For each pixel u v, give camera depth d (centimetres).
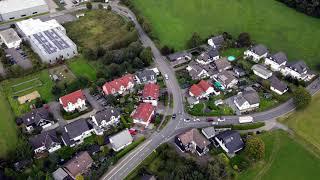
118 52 17538
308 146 13100
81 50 18600
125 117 14400
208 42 18938
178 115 14588
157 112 14738
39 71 17338
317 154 12794
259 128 13912
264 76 16338
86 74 17050
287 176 12038
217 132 13675
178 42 19375
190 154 12875
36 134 13800
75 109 14888
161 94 15650
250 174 12094
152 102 15050
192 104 15000
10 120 14612
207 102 15162
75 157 12419
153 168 12369
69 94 14812
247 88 15850
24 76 17050
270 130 13800
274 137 13475
